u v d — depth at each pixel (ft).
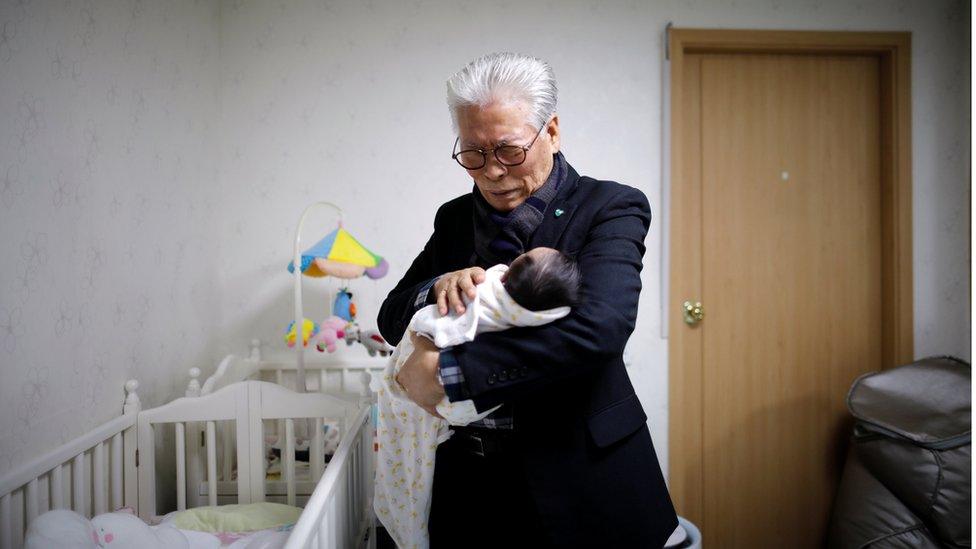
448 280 2.64
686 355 7.21
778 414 7.27
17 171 3.67
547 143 2.80
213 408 4.97
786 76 7.11
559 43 6.93
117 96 4.77
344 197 6.87
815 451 7.27
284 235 6.84
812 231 7.18
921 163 6.96
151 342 5.31
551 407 2.76
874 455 5.90
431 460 3.01
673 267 7.02
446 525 3.09
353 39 6.85
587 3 6.93
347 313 6.30
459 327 2.38
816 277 7.20
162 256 5.51
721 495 7.27
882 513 5.79
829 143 7.14
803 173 7.16
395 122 6.88
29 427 3.76
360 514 4.75
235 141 6.80
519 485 2.82
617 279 2.48
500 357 2.31
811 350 7.23
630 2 6.92
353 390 6.82
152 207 5.32
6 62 3.58
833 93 7.13
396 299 3.06
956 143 6.96
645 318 7.03
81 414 4.29
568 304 2.36
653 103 6.95
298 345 5.38
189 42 6.05
